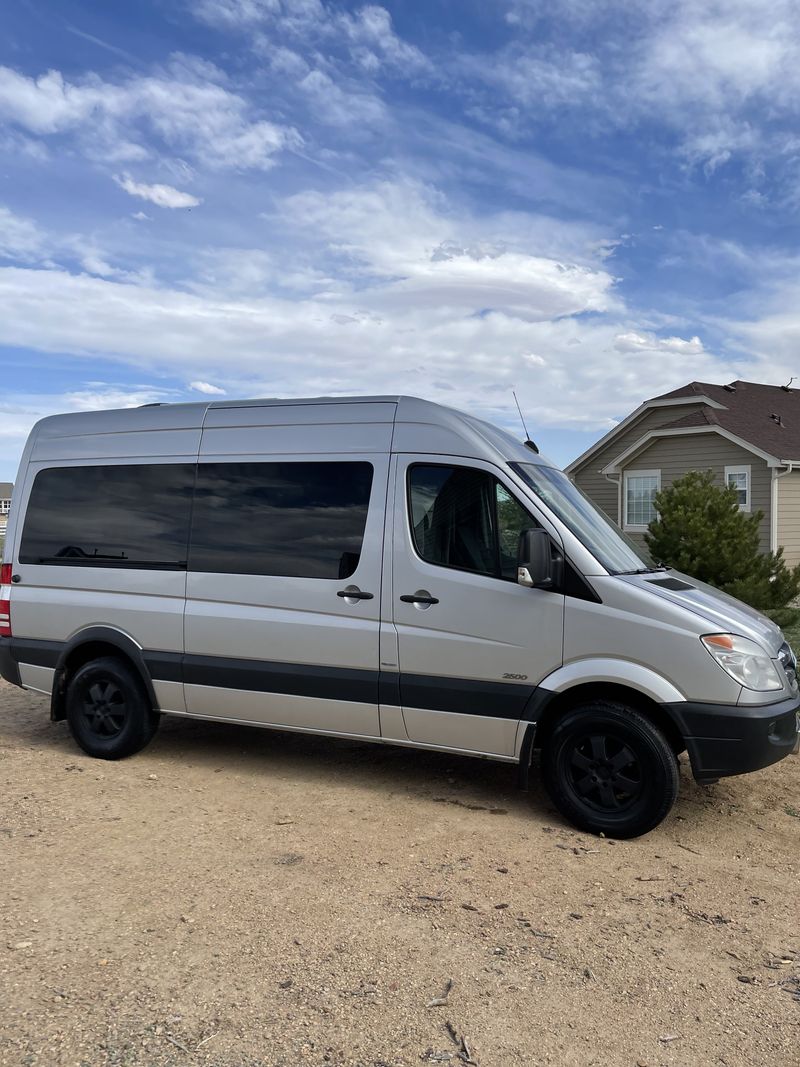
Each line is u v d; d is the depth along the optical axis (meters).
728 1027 3.08
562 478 6.01
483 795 5.64
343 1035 2.95
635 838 4.92
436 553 5.32
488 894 4.14
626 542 5.88
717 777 4.73
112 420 6.63
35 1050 2.81
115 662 6.39
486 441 5.40
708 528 12.60
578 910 4.00
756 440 21.27
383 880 4.26
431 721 5.32
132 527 6.35
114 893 4.04
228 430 6.14
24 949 3.47
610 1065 2.85
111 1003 3.10
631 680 4.81
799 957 3.62
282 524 5.81
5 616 6.79
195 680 6.03
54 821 5.02
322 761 6.39
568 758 5.03
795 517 21.39
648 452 23.45
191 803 5.40
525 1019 3.09
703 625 4.77
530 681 5.06
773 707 4.77
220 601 5.95
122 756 6.35
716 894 4.24
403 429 5.56
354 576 5.51
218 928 3.70
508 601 5.10
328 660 5.58
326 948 3.55
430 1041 2.94
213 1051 2.83
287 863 4.45
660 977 3.42
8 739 7.08
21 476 6.93
